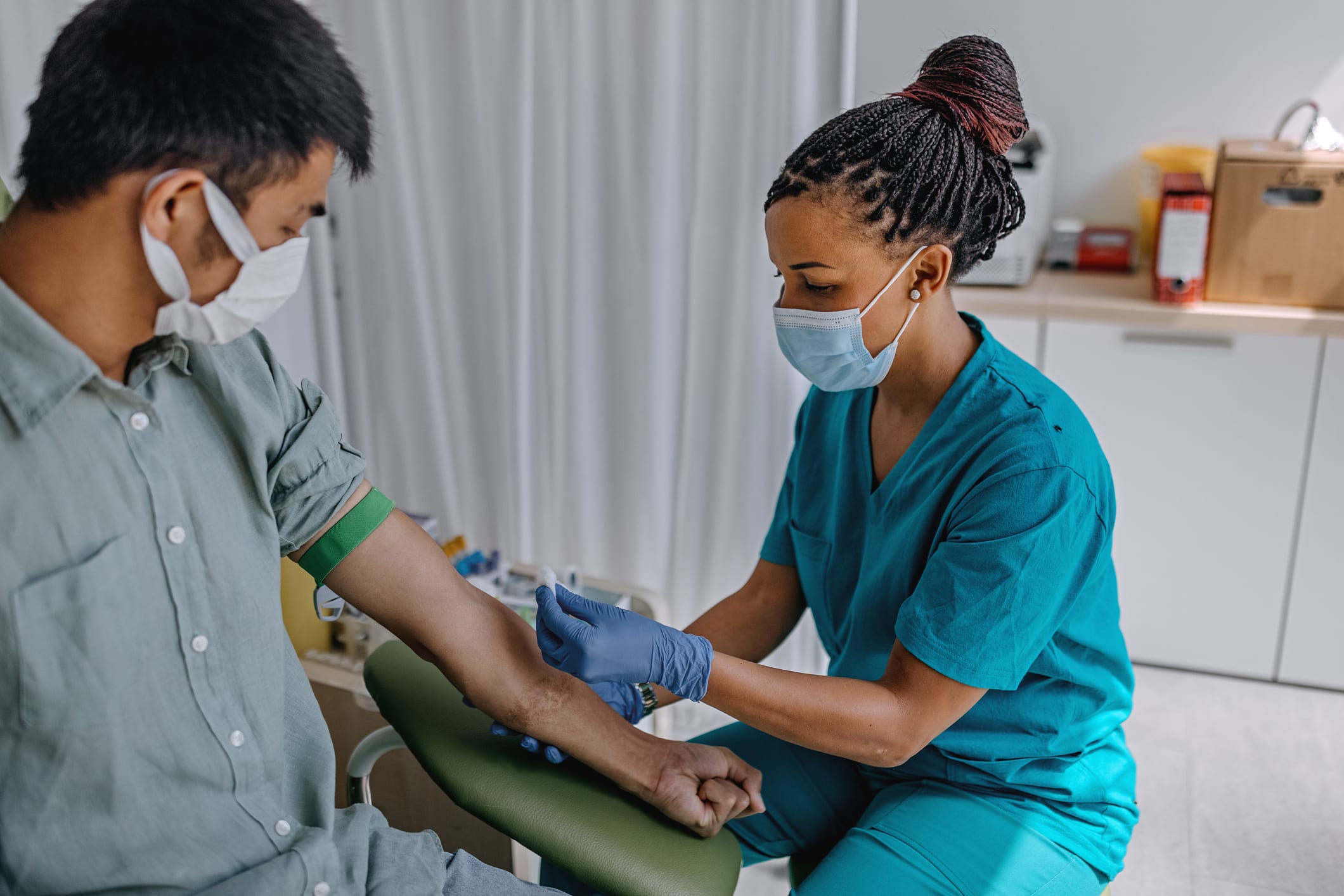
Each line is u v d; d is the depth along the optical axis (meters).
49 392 0.80
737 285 2.27
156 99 0.74
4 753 0.83
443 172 2.46
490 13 2.27
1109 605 1.29
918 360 1.24
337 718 1.70
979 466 1.18
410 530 1.15
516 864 1.60
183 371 0.94
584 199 2.34
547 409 2.57
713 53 2.14
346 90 0.82
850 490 1.37
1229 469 2.43
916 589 1.18
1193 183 2.28
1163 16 2.49
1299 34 2.42
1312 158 2.19
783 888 2.02
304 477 1.05
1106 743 1.33
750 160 2.19
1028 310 2.40
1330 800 2.20
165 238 0.78
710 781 1.16
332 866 0.99
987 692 1.27
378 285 2.61
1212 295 2.34
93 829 0.87
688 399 2.38
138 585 0.86
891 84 2.60
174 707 0.90
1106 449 2.50
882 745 1.17
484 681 1.14
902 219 1.12
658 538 2.58
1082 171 2.67
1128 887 1.99
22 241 0.80
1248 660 2.58
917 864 1.21
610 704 1.30
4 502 0.80
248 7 0.76
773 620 1.51
